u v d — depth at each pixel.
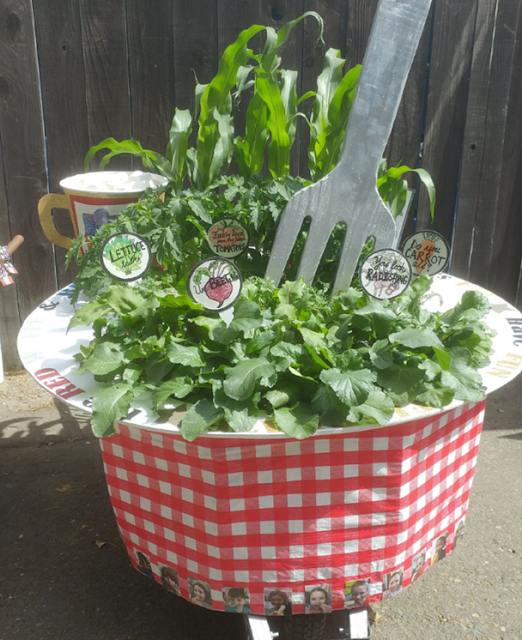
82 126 2.59
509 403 2.74
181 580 1.30
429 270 1.66
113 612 1.63
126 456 1.26
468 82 2.64
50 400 2.71
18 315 2.87
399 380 1.17
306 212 1.50
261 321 1.23
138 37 2.48
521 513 2.04
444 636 1.57
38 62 2.50
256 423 1.09
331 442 1.13
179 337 1.29
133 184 2.05
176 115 1.90
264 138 1.89
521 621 1.62
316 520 1.19
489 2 2.53
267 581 1.23
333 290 1.57
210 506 1.17
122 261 1.37
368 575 1.26
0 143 2.60
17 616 1.61
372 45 1.38
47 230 2.00
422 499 1.28
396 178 1.80
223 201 1.66
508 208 2.88
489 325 1.54
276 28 2.51
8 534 1.92
